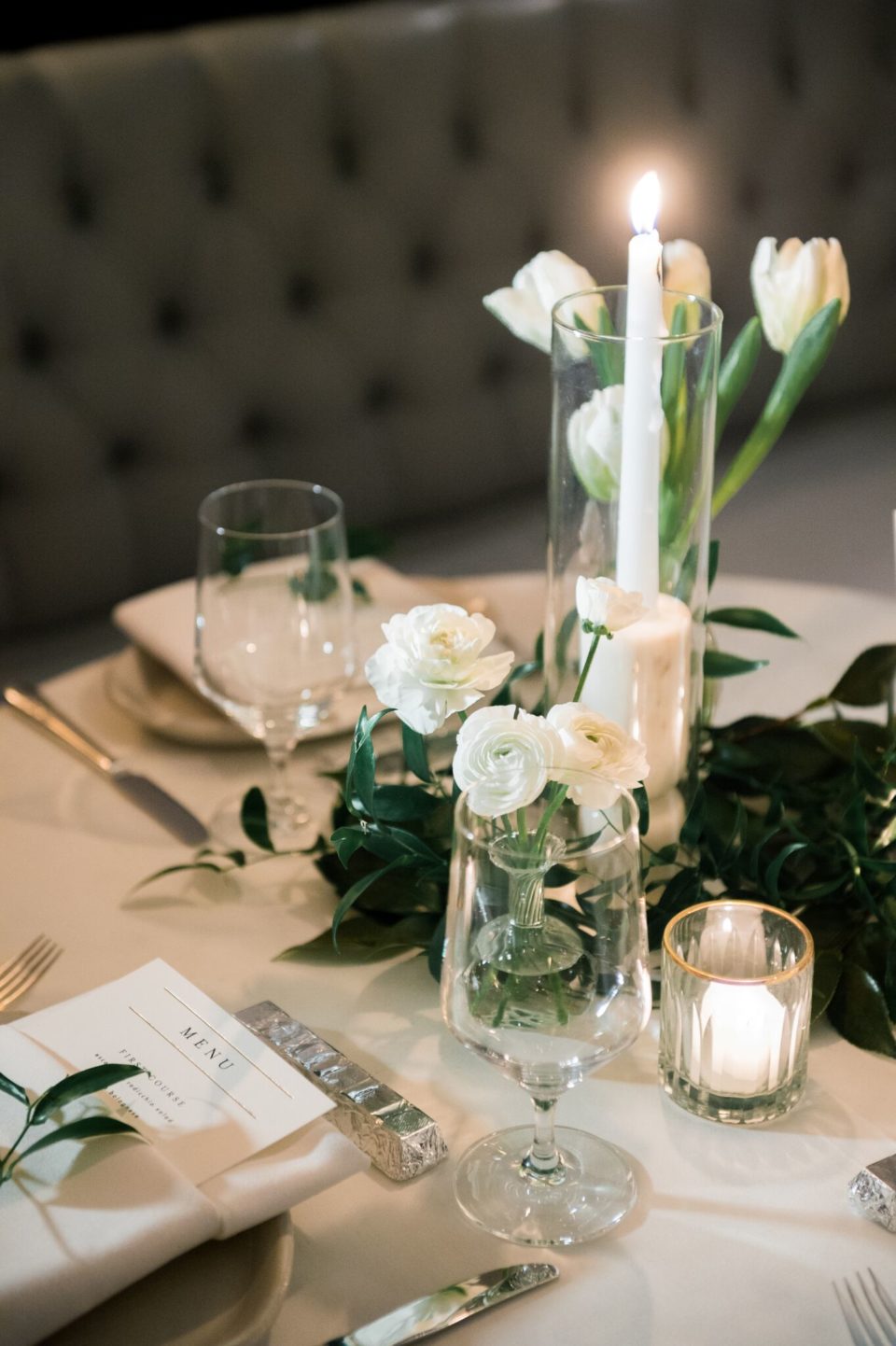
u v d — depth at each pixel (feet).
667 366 2.05
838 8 5.70
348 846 2.09
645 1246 1.77
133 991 2.02
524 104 5.18
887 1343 1.62
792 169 5.81
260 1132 1.76
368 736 2.01
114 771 2.82
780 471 5.79
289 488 2.79
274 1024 2.07
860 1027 2.10
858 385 6.25
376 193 5.05
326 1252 1.77
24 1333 1.52
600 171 5.39
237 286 4.92
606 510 2.15
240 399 5.05
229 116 4.75
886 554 5.18
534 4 5.14
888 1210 1.78
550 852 1.61
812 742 2.58
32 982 2.26
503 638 3.09
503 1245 1.77
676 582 2.21
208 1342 1.57
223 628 2.57
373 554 3.44
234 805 2.74
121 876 2.53
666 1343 1.63
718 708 2.95
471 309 5.33
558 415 2.14
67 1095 1.70
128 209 4.68
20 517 4.80
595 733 1.63
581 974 1.66
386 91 4.95
